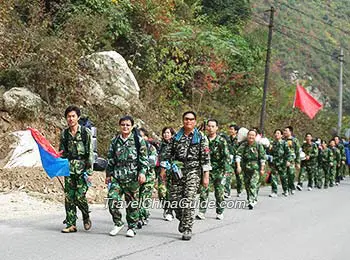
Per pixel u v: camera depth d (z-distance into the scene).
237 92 26.11
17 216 9.47
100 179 12.29
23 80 14.46
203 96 23.59
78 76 15.43
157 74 20.28
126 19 19.30
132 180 8.24
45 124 14.05
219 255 7.58
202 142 8.42
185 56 22.08
